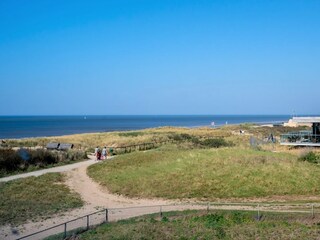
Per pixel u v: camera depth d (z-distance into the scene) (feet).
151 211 95.20
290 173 122.52
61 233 74.64
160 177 122.52
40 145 211.82
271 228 76.18
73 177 131.34
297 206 97.09
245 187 112.88
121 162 146.41
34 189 112.88
